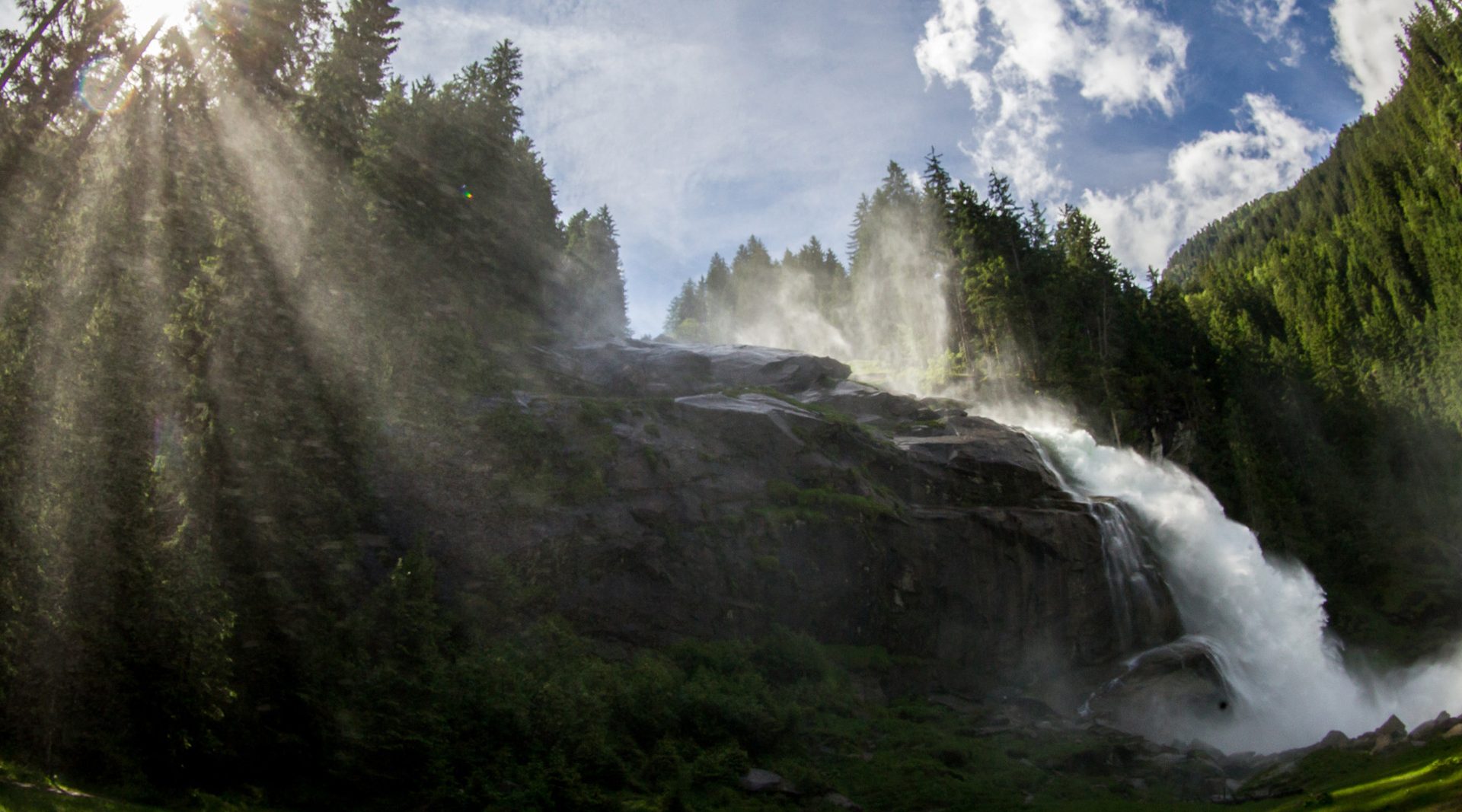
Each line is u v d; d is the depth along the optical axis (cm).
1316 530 6016
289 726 1884
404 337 2883
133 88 2306
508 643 2488
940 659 3394
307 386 2391
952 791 2200
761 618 3100
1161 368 6888
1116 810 2091
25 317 1833
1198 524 4503
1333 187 17062
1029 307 6906
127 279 1984
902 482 3812
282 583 2047
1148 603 3906
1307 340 9219
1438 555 5700
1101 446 5106
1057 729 2888
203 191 2306
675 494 3188
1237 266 15025
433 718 1961
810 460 3544
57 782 1523
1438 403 7512
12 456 1691
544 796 1847
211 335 2062
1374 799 1686
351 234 2894
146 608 1717
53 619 1642
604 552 2945
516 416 3108
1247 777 2547
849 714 2781
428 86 5247
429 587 2366
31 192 1958
